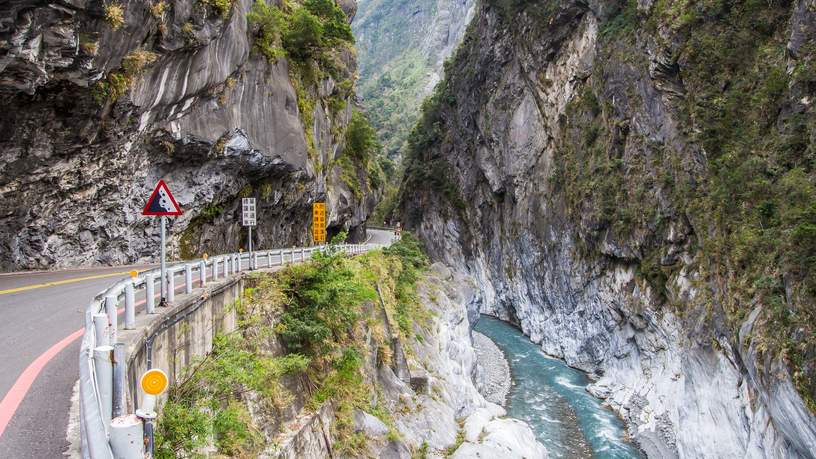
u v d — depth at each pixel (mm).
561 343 39875
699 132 25719
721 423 20766
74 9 12062
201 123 21109
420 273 35562
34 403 5965
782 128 21047
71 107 14781
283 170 28641
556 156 43781
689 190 26375
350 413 13398
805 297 15836
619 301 32875
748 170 21594
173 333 8281
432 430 17578
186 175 22312
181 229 22953
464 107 62781
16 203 15578
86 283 13984
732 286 20656
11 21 10812
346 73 40188
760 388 17250
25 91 12719
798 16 21172
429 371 21875
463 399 22500
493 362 36875
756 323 17984
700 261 24672
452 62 69312
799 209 17938
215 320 10352
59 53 12500
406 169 78938
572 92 42500
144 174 20016
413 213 75875
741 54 25359
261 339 11750
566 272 40688
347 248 26562
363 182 53594
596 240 35938
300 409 11781
